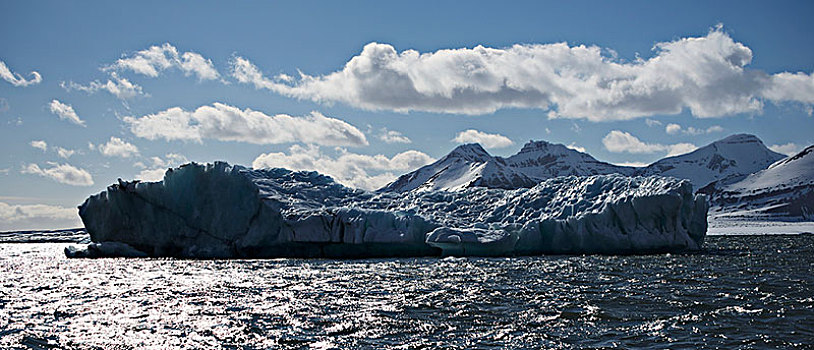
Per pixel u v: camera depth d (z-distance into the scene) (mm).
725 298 19984
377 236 32906
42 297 22156
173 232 34844
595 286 22609
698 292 21141
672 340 15008
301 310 19047
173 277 26406
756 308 18344
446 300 20250
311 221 33062
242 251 33844
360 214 33469
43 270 30062
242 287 23422
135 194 34938
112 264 31766
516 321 17156
